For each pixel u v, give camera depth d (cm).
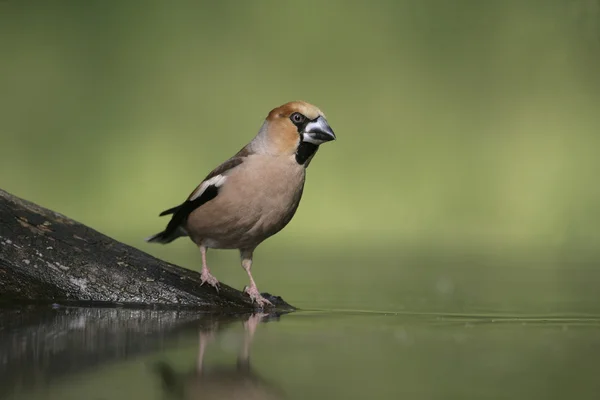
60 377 392
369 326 561
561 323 588
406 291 821
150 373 402
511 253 1280
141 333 511
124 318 579
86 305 639
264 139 674
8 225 650
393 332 534
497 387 378
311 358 441
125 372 403
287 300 741
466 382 387
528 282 908
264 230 680
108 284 652
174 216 707
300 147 667
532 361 438
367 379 393
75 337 492
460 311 668
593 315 646
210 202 666
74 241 663
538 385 383
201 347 468
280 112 666
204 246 706
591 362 434
